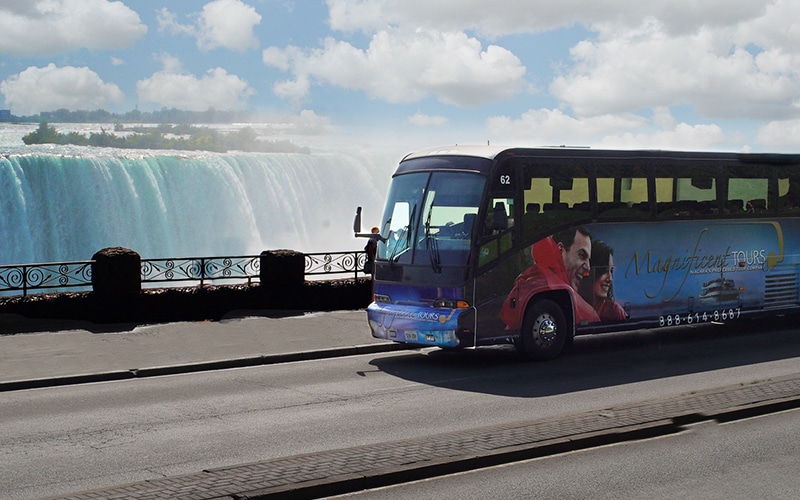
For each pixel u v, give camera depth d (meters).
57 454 9.80
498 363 16.00
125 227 52.03
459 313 15.25
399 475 8.59
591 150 16.98
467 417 11.55
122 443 10.27
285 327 18.92
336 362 16.11
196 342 17.22
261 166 59.50
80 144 89.19
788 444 9.99
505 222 15.03
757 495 8.27
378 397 12.92
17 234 48.44
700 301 18.66
